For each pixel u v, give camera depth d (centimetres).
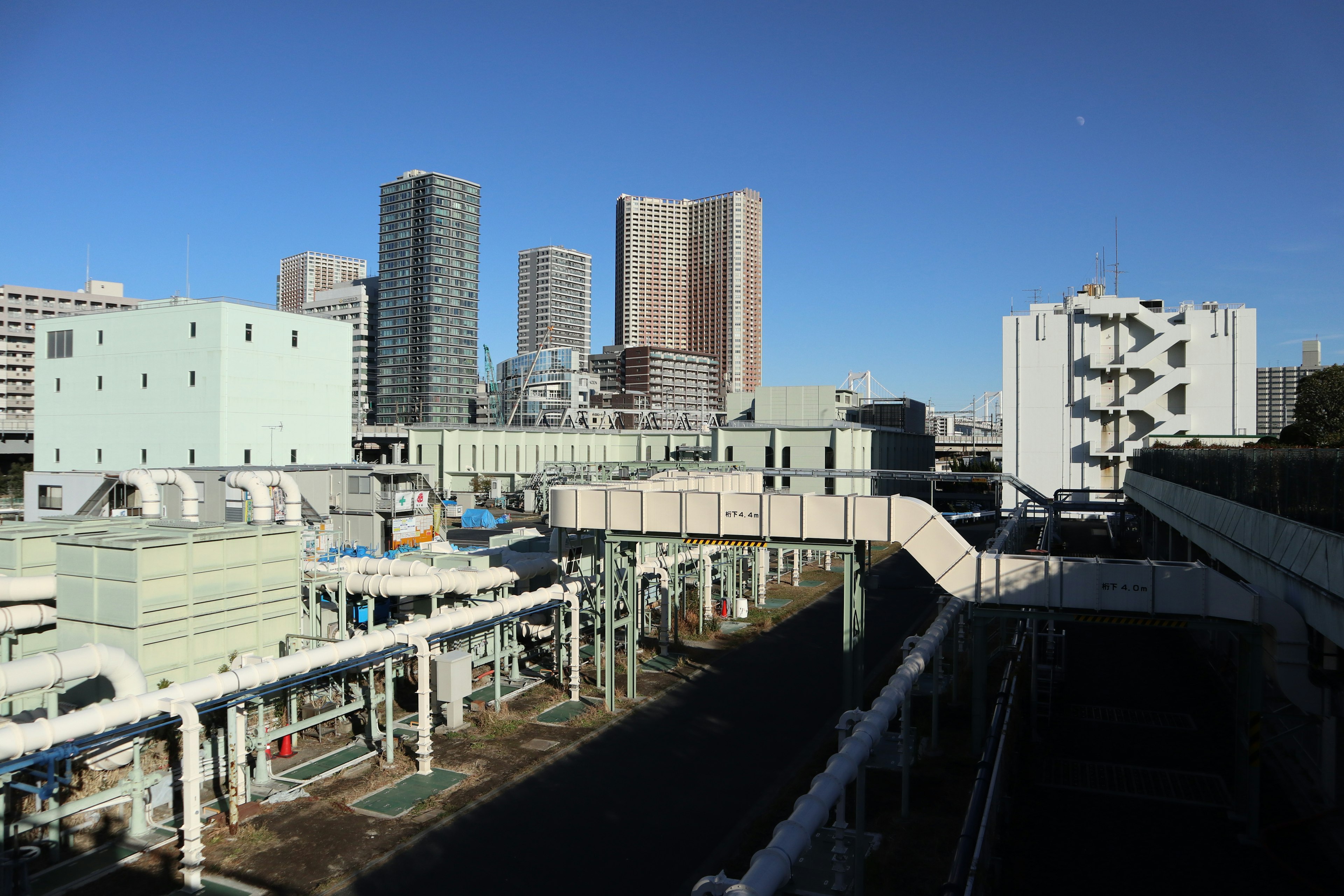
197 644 2205
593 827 1942
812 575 5731
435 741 2473
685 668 3331
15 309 16925
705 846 1856
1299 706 1817
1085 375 8012
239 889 1648
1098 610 2133
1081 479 8050
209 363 6806
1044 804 2072
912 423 11588
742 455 7519
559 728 2614
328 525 4212
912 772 2289
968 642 3531
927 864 1764
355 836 1875
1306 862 1759
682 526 2711
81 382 7469
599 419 16688
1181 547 3841
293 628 2500
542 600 2875
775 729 2625
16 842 1661
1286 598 1842
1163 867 1747
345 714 2467
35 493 5056
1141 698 2964
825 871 1723
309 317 7512
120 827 1847
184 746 1666
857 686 2456
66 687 2041
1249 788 1872
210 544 2252
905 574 5900
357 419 17900
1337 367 5169
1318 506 1616
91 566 2133
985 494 8219
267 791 2078
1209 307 7744
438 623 2402
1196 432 7725
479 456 10219
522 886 1683
